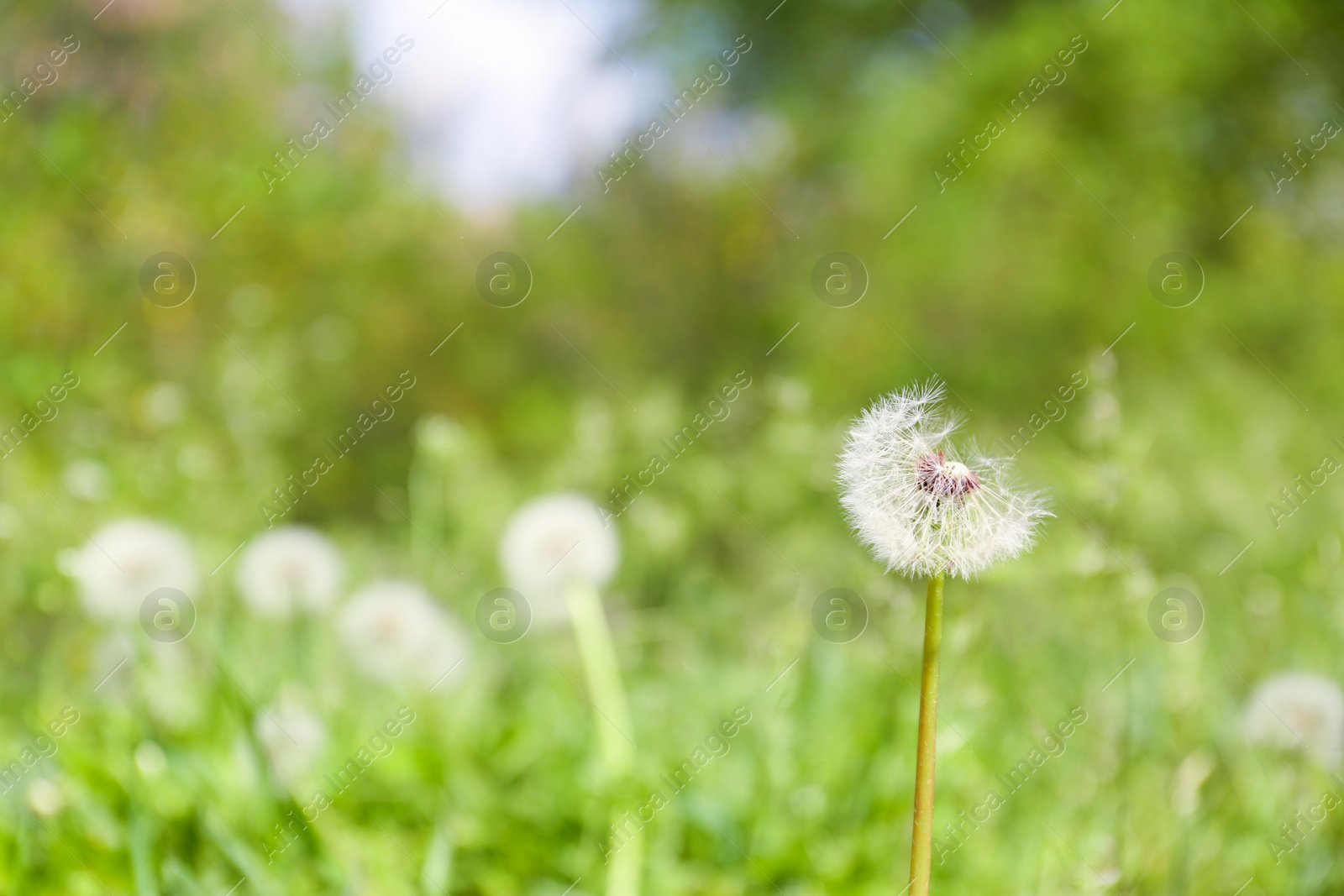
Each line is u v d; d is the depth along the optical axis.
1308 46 10.66
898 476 1.71
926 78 12.69
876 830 3.14
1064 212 11.62
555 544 3.93
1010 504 1.71
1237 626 4.14
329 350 9.14
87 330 7.39
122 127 8.05
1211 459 7.16
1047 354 11.10
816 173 13.13
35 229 7.15
